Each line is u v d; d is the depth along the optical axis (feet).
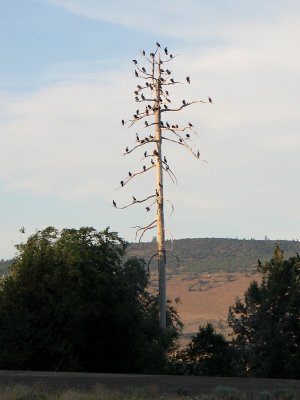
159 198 264.11
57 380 132.98
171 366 235.81
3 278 237.25
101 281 230.89
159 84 271.08
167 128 270.67
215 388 118.52
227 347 242.37
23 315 222.69
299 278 258.78
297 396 114.21
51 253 234.17
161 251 262.47
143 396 109.70
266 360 237.66
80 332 224.94
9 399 103.19
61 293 226.17
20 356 215.10
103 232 240.53
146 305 272.92
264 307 254.68
